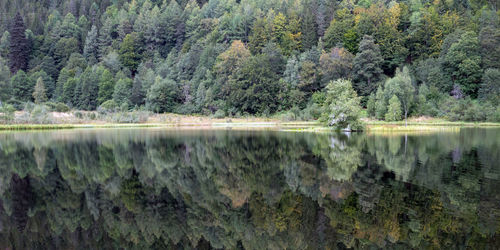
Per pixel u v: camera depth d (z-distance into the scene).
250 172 20.86
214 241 10.95
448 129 50.41
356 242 10.03
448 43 82.00
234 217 13.16
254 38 104.44
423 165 20.84
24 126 56.75
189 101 93.81
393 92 65.44
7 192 16.89
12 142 36.94
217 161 24.91
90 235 11.66
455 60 77.25
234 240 10.97
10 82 102.75
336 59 81.75
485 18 86.75
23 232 11.94
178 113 92.62
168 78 102.62
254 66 85.62
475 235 10.00
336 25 95.75
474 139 35.22
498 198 13.47
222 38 113.38
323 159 24.31
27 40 132.50
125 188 17.66
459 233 10.16
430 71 79.44
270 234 11.34
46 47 134.62
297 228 11.54
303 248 9.97
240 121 76.50
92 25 148.12
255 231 11.73
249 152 28.77
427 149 27.98
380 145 31.17
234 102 86.69
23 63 128.38
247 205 14.52
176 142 36.44
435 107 70.56
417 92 76.00
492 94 70.19
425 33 91.94
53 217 13.41
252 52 103.81
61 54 131.25
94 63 127.69
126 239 11.25
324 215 12.50
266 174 20.12
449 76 79.19
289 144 33.34
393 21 93.31
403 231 10.54
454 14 93.81
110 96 105.25
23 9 163.00
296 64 87.44
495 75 71.31
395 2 104.12
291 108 83.62
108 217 13.47
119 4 163.75
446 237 9.92
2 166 23.41
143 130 55.62
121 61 125.00
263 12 119.06
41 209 14.39
